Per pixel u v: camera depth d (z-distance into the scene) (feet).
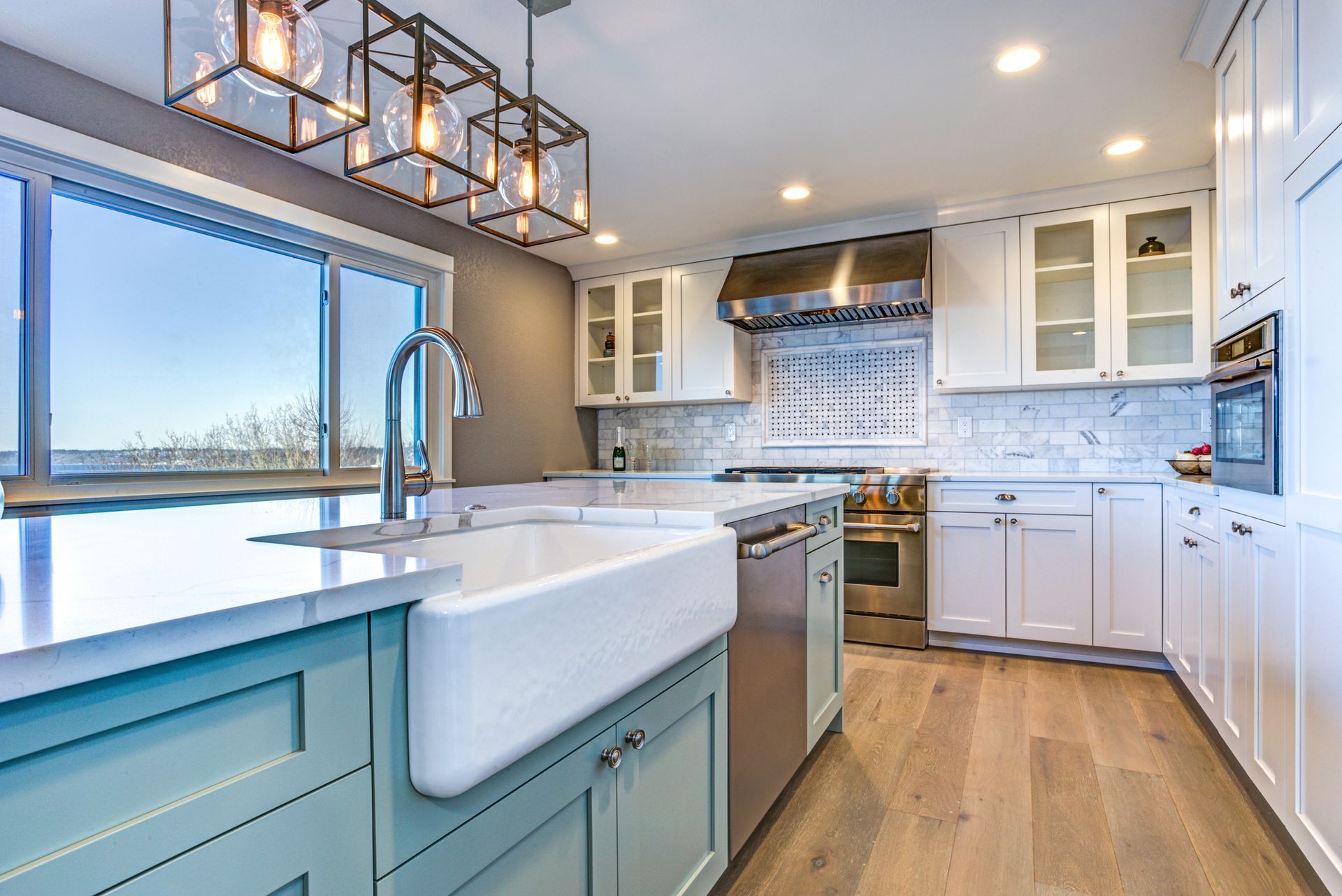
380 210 10.86
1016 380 11.20
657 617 3.38
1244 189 6.26
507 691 2.41
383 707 2.27
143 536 3.36
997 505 10.76
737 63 7.48
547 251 14.12
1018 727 7.98
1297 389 5.06
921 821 6.01
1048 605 10.45
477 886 2.67
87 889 1.56
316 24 4.24
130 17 6.61
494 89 5.44
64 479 7.50
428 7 6.50
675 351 14.07
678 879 4.21
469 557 4.73
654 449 15.56
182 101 4.17
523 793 2.87
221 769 1.83
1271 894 4.97
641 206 11.64
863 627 11.48
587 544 5.18
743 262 13.37
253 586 2.07
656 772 3.95
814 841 5.74
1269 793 5.57
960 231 11.64
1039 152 9.62
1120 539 10.03
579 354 15.37
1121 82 7.85
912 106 8.38
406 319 11.53
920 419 12.93
